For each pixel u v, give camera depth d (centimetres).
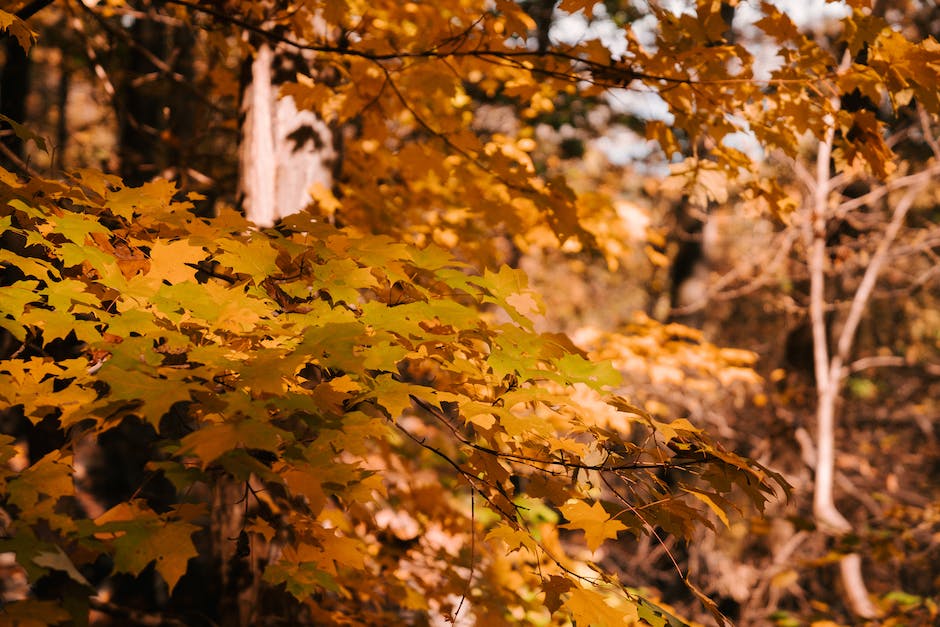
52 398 163
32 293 171
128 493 587
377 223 404
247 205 335
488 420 163
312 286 188
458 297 253
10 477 150
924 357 1232
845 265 805
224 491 320
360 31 309
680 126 276
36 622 127
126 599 536
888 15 635
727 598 791
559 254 814
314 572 192
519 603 306
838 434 1017
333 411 164
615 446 191
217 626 307
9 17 233
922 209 977
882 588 795
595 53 267
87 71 633
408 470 354
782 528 778
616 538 167
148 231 212
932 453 1177
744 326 1150
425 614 330
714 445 181
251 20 326
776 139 270
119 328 166
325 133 343
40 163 843
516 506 186
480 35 279
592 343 500
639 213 415
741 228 1021
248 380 149
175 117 604
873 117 254
